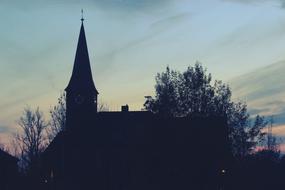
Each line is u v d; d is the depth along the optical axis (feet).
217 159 258.16
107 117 288.10
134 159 272.31
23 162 311.88
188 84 296.71
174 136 264.31
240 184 281.95
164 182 258.37
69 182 273.75
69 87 279.90
